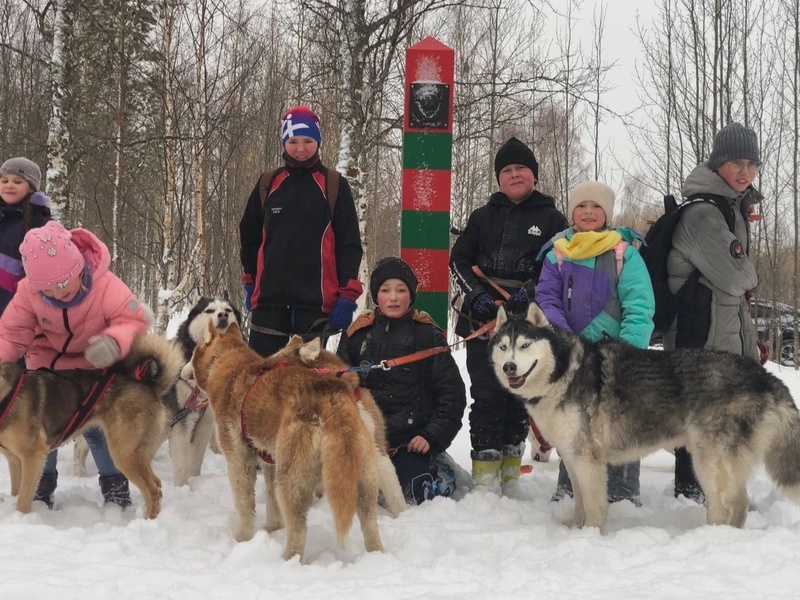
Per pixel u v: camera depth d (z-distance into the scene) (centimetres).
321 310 480
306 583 273
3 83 1516
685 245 442
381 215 2680
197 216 1067
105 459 417
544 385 370
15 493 417
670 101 1478
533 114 1855
